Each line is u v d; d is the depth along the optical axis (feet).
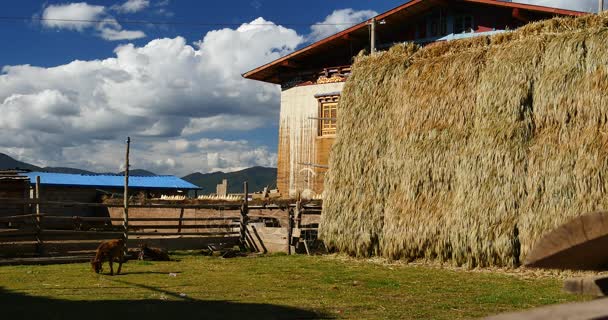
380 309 27.17
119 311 26.05
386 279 38.68
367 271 43.11
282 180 107.65
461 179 43.93
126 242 53.11
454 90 46.19
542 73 41.96
